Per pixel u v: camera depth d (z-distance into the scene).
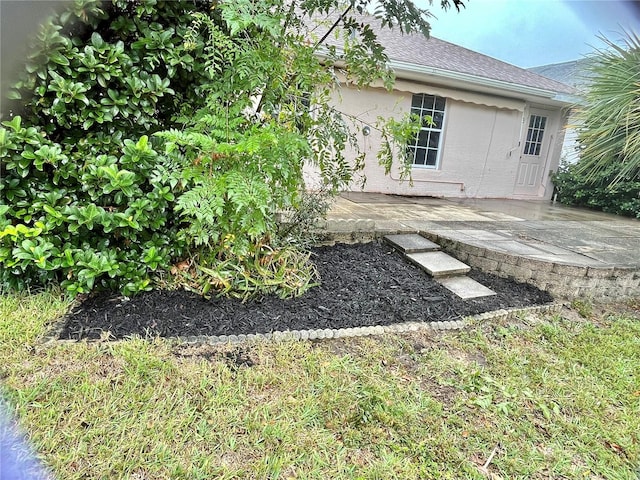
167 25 2.31
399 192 7.24
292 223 3.14
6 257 2.12
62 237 2.26
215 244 2.54
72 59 2.06
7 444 1.33
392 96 6.66
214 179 2.04
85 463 1.30
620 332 2.79
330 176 3.18
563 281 3.28
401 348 2.26
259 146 1.98
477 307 2.89
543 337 2.61
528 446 1.63
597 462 1.58
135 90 2.20
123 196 2.29
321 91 2.78
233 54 2.15
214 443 1.45
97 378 1.69
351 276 3.13
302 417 1.63
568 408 1.89
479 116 7.62
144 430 1.46
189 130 2.21
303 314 2.47
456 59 7.41
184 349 1.98
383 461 1.47
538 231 4.75
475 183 7.97
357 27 2.68
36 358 1.76
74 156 2.23
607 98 4.07
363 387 1.86
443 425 1.69
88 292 2.33
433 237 3.97
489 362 2.22
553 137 8.51
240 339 2.12
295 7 2.63
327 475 1.38
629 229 5.37
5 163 2.09
